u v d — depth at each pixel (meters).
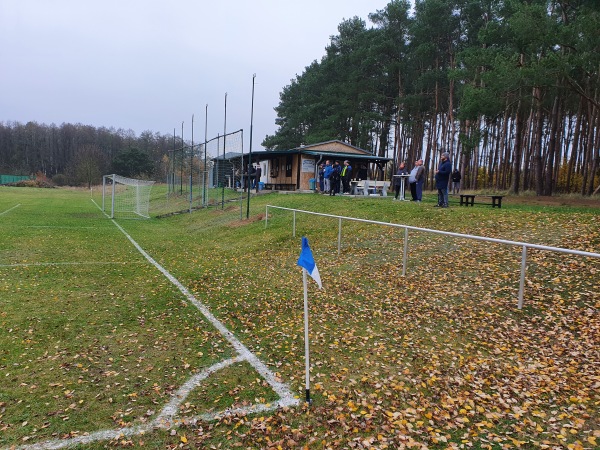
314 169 28.61
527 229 10.52
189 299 7.86
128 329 6.22
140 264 11.36
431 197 23.44
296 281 9.17
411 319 6.59
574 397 4.21
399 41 40.84
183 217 24.44
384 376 4.79
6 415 3.90
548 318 6.21
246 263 11.45
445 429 3.76
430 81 37.47
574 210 13.54
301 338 5.93
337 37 46.50
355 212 15.41
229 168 35.22
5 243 14.09
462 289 7.64
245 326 6.41
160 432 3.68
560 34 18.23
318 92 48.97
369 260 10.21
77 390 4.38
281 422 3.85
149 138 104.00
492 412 4.02
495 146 44.53
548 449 3.46
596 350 5.20
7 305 7.24
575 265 7.82
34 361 5.06
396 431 3.71
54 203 36.66
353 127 43.00
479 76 24.88
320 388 4.49
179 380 4.65
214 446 3.49
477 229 11.23
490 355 5.31
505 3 24.42
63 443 3.50
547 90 25.28
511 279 7.74
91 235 17.16
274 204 20.36
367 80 41.78
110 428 3.72
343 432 3.70
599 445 3.48
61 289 8.42
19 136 100.38
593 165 29.16
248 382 4.62
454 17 35.19
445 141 40.53
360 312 7.01
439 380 4.66
